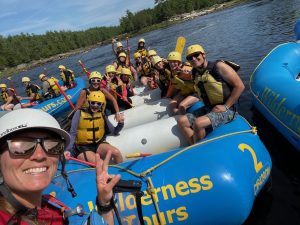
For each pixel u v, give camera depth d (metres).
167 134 3.78
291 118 3.62
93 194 2.57
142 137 3.82
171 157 2.77
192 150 2.81
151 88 6.47
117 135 3.93
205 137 3.29
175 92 4.88
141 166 2.77
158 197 2.53
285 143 4.09
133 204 2.50
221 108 3.33
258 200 3.16
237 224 2.56
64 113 8.74
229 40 13.67
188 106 4.23
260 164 2.85
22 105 8.72
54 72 22.61
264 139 4.33
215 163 2.61
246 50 10.66
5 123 1.07
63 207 1.32
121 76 6.29
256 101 4.75
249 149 2.85
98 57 24.25
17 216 1.05
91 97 3.54
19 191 1.11
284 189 3.25
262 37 12.10
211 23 24.14
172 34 24.94
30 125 1.08
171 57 4.32
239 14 24.16
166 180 2.59
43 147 1.12
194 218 2.53
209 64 3.38
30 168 1.11
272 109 4.10
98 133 3.60
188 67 4.32
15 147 1.08
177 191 2.54
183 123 3.60
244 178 2.61
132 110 4.80
